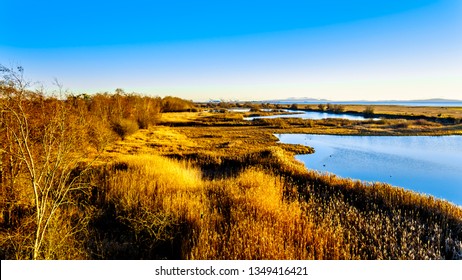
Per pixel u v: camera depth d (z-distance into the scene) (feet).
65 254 15.80
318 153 75.82
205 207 22.66
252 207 22.40
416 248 18.44
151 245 17.25
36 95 17.80
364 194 30.07
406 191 30.81
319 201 28.19
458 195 41.88
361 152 77.71
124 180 28.50
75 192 24.18
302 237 18.06
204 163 49.85
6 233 16.33
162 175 31.68
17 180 19.20
